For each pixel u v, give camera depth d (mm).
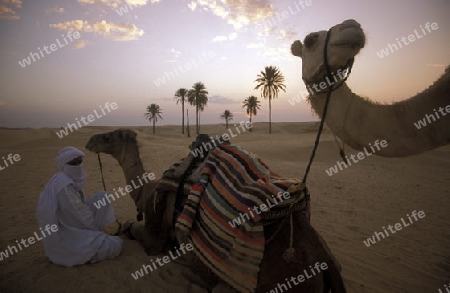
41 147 28281
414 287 4770
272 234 3021
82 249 4477
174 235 4418
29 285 4078
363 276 5039
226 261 3096
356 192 11938
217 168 3553
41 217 4457
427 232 7355
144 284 4133
